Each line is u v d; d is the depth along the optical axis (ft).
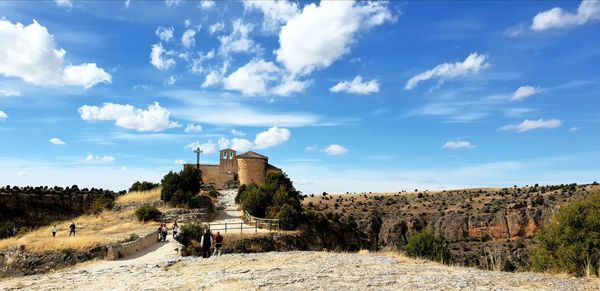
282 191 207.31
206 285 51.80
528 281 52.08
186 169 216.54
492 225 311.06
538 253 67.97
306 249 155.53
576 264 61.36
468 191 439.22
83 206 271.28
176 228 133.90
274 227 165.58
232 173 334.85
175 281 56.29
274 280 53.36
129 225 164.35
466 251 260.01
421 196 440.86
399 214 366.84
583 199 68.69
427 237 116.88
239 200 239.71
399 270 61.46
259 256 83.35
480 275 56.65
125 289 52.80
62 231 158.10
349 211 385.09
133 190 263.70
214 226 164.96
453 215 339.16
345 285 49.62
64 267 99.14
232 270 63.82
